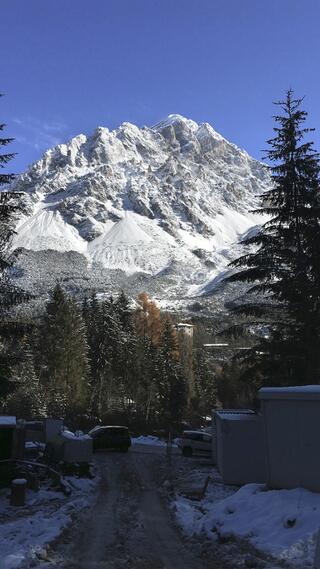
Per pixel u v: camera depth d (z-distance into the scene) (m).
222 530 10.34
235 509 11.84
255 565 8.23
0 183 20.73
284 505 10.98
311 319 20.36
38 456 24.52
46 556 9.05
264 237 21.05
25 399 51.56
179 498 16.09
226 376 101.50
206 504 14.68
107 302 83.50
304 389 12.99
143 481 20.45
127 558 9.12
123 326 84.31
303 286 20.34
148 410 73.12
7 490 17.31
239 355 22.27
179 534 11.18
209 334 160.00
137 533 11.22
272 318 22.00
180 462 27.48
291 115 22.16
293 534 9.38
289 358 20.97
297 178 21.25
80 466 20.95
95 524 12.12
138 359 78.25
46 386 59.06
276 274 20.75
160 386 77.06
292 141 21.67
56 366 61.62
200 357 104.69
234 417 19.89
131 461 27.48
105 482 20.09
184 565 8.69
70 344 63.06
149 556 9.29
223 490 17.66
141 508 14.44
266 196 22.02
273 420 13.45
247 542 9.60
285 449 13.10
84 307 92.00
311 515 9.92
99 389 72.69
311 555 8.25
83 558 9.08
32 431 34.28
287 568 7.92
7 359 21.03
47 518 12.58
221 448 20.19
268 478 13.27
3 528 11.44
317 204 21.05
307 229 20.52
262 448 18.88
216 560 8.93
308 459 12.61
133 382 76.38
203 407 93.94
